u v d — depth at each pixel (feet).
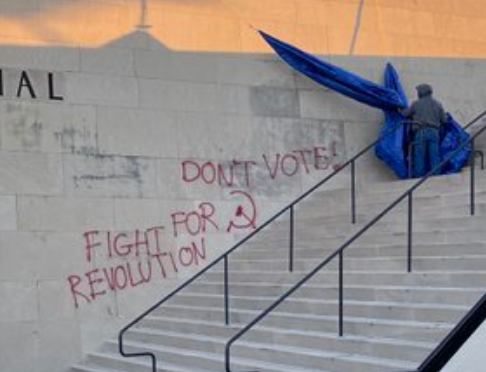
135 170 42.39
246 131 45.42
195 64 44.52
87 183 41.24
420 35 51.67
